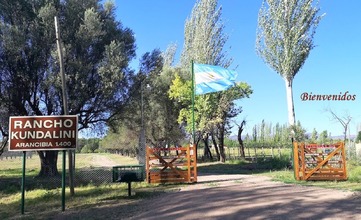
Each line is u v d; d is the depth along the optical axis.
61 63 15.82
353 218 8.39
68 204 13.05
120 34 28.03
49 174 28.27
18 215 11.40
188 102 39.88
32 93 26.28
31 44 24.77
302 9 27.09
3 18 25.20
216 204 10.74
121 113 29.81
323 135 46.25
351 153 23.80
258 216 8.87
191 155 18.89
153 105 43.59
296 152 17.75
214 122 37.59
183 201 11.80
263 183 16.48
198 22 42.09
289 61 27.30
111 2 28.28
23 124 12.19
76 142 12.18
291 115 27.53
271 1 27.72
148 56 29.14
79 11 26.11
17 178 26.58
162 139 46.62
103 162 61.41
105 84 25.06
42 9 24.27
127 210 10.98
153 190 15.94
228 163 37.28
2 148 28.59
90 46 26.45
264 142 64.31
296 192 12.80
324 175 17.06
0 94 25.33
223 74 22.02
